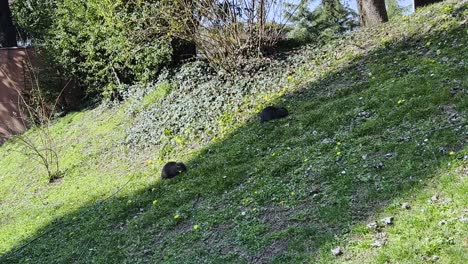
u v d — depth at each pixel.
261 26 8.73
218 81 8.69
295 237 3.54
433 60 5.96
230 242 3.86
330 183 4.15
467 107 4.44
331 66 7.59
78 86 12.71
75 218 5.84
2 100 13.01
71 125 11.28
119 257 4.34
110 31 10.52
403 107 4.98
